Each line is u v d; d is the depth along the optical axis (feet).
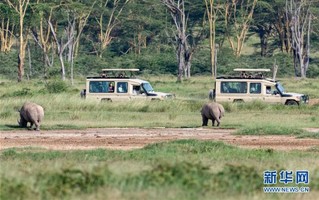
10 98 143.02
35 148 73.00
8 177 47.26
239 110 127.54
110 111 123.95
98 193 42.50
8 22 257.14
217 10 278.26
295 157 63.41
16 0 246.06
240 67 277.03
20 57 240.94
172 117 112.47
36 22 247.70
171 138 84.79
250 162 58.95
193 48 263.49
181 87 206.90
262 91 134.82
